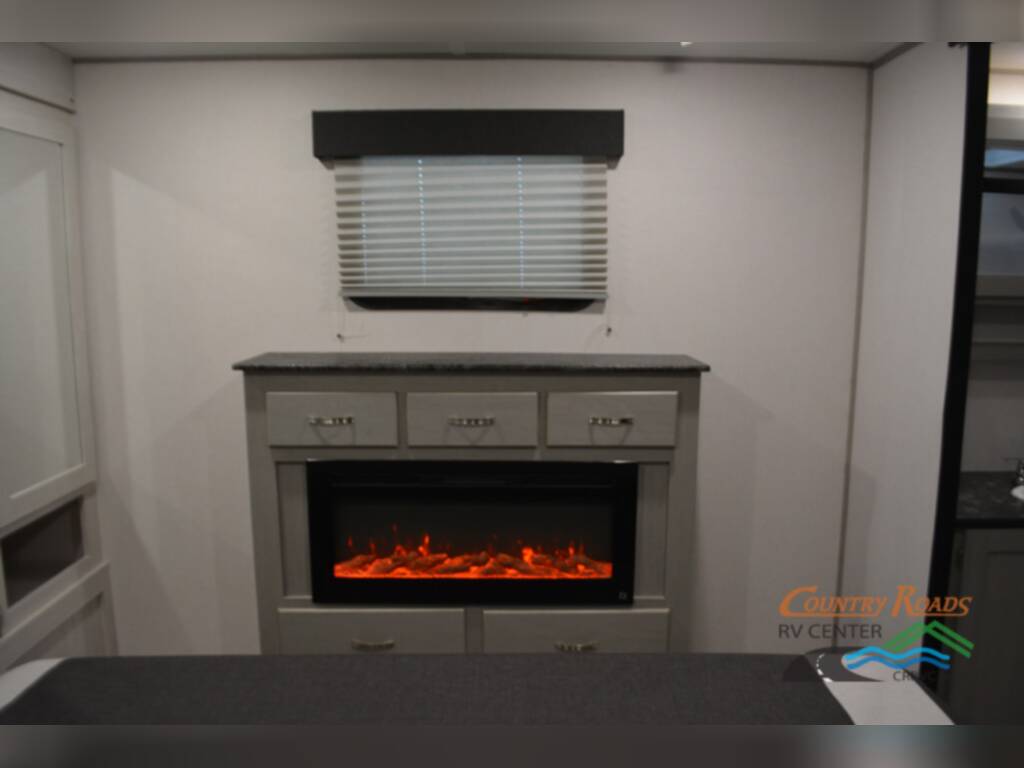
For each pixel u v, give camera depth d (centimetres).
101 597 249
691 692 97
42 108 214
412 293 240
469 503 214
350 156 233
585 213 236
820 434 249
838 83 232
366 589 215
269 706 93
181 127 233
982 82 182
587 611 214
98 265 238
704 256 239
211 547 253
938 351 198
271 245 239
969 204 187
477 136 230
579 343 243
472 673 101
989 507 207
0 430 197
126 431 247
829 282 241
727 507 253
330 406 206
